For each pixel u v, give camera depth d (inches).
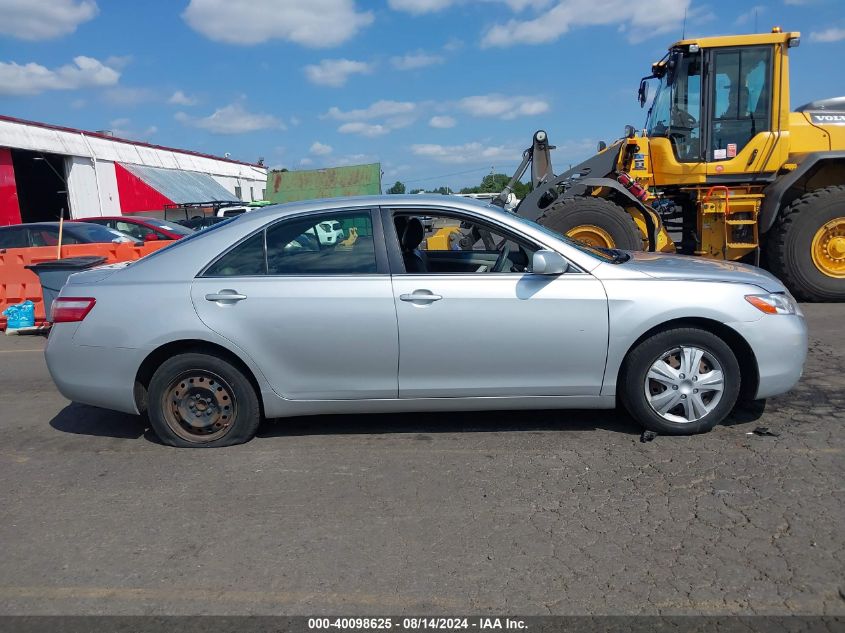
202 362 184.7
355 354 179.9
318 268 182.5
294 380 183.0
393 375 181.2
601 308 176.2
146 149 1370.6
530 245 184.1
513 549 133.4
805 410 200.5
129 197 1228.5
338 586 123.7
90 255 403.9
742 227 366.0
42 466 184.5
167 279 184.7
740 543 131.5
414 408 185.6
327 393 183.5
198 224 847.1
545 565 127.4
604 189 374.9
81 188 1132.5
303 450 186.9
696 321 179.8
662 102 387.9
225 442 189.9
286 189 1118.4
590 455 175.5
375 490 161.2
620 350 177.9
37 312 397.4
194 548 138.8
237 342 180.1
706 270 186.7
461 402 183.8
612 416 202.5
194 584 126.3
